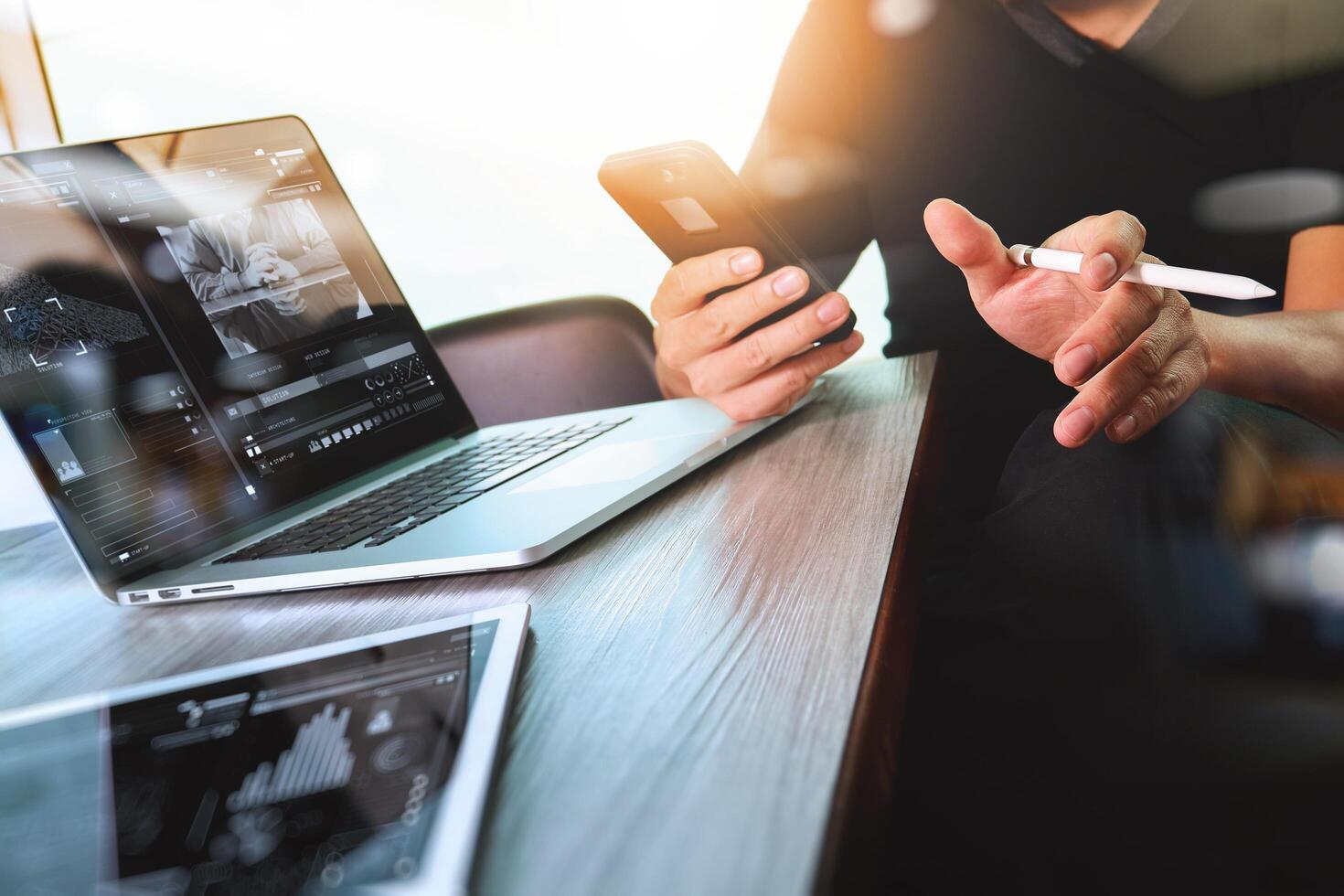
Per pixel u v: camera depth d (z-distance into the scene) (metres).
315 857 0.25
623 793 0.27
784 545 0.46
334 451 0.73
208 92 1.64
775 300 0.69
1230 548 0.62
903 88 1.29
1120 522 0.63
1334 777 0.62
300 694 0.35
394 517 0.61
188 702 0.36
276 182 0.78
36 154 0.64
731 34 1.56
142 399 0.63
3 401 0.56
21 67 1.14
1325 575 0.61
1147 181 1.21
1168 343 0.60
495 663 0.35
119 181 0.68
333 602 0.50
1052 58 1.20
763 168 1.44
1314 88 1.09
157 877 0.26
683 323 0.78
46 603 0.60
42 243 0.62
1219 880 0.62
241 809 0.28
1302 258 1.05
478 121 1.64
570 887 0.23
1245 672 0.64
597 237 1.68
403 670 0.36
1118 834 0.67
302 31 1.61
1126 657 0.65
